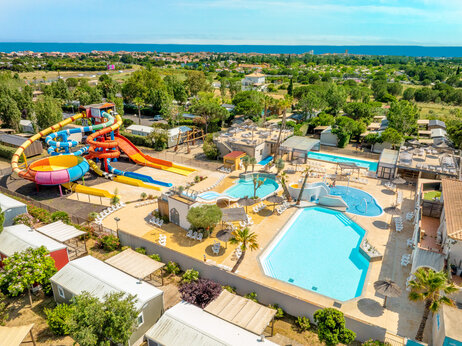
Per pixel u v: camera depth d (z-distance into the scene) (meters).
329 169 61.38
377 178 56.78
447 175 50.22
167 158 65.38
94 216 40.22
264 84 179.75
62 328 23.33
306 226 41.53
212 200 42.91
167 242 36.47
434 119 90.88
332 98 102.38
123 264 28.88
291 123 85.44
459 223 27.28
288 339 23.56
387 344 21.72
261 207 44.75
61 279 26.00
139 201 46.91
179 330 21.41
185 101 119.25
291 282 30.94
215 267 28.94
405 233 39.00
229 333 21.23
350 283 30.91
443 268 26.53
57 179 46.69
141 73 119.38
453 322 20.59
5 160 64.06
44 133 55.62
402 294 28.70
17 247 30.23
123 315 19.92
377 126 83.31
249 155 62.41
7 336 20.47
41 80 171.25
